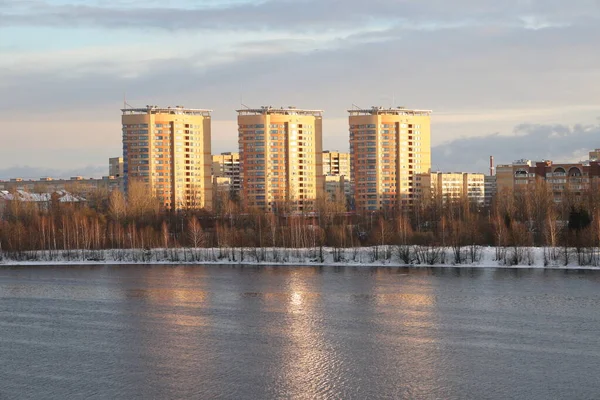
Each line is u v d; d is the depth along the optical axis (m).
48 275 197.12
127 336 125.38
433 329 127.25
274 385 97.25
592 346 114.38
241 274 193.38
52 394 94.62
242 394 93.94
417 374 101.25
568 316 135.12
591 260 191.62
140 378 100.75
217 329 129.88
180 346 118.06
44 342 121.69
